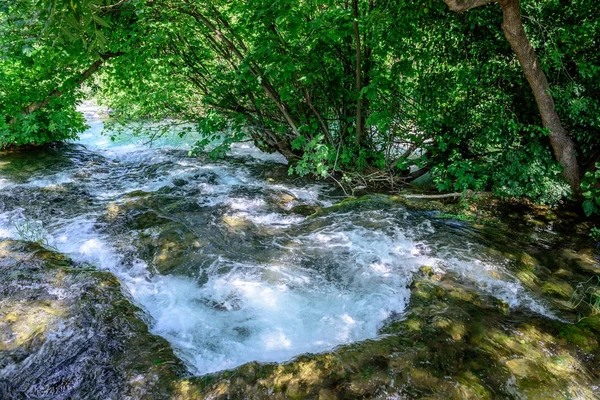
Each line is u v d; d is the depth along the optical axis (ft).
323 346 11.98
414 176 26.09
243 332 12.57
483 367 10.66
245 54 26.89
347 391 9.68
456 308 13.02
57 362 10.53
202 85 30.17
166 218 19.54
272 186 25.41
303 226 19.36
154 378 10.05
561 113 21.25
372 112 23.98
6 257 15.03
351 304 13.85
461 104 22.94
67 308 12.39
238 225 19.13
